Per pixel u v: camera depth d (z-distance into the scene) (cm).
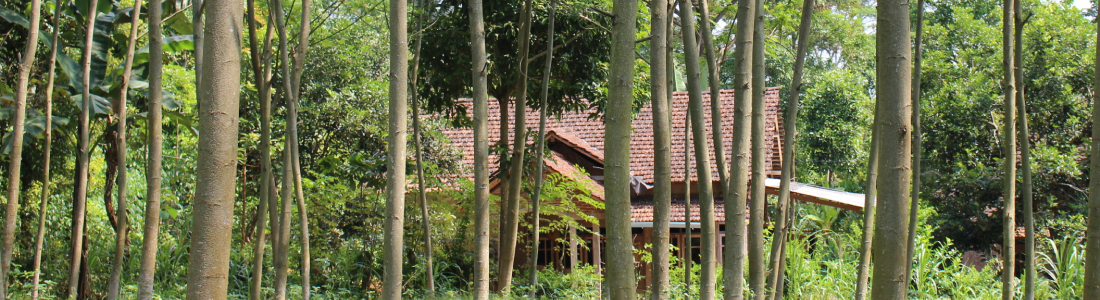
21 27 721
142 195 1145
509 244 733
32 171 836
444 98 901
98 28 694
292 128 453
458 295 848
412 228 1001
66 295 752
